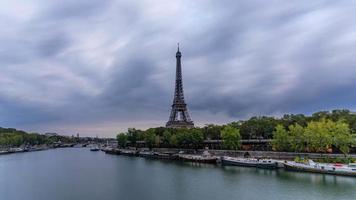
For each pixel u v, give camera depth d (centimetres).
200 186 16250
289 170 19838
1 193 15838
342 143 19838
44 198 14788
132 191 15750
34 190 16462
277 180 16950
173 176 19700
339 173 17488
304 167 18975
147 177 19750
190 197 14150
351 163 18088
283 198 13350
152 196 14575
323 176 17538
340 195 13500
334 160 19512
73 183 18312
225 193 14525
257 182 16612
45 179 19938
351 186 14975
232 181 17188
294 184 15750
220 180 17638
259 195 13950
